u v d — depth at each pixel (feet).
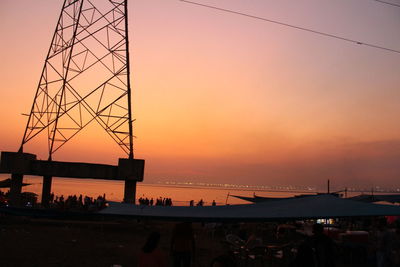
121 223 86.22
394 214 35.29
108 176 97.14
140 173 96.58
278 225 79.82
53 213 43.37
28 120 100.53
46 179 104.12
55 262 45.42
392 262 38.96
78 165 98.07
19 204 96.22
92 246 58.95
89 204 110.32
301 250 27.35
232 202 320.29
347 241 52.90
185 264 34.94
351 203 39.78
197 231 87.97
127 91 100.12
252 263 47.14
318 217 35.14
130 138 99.04
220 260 24.09
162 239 71.26
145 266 23.00
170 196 395.55
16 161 96.32
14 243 57.47
